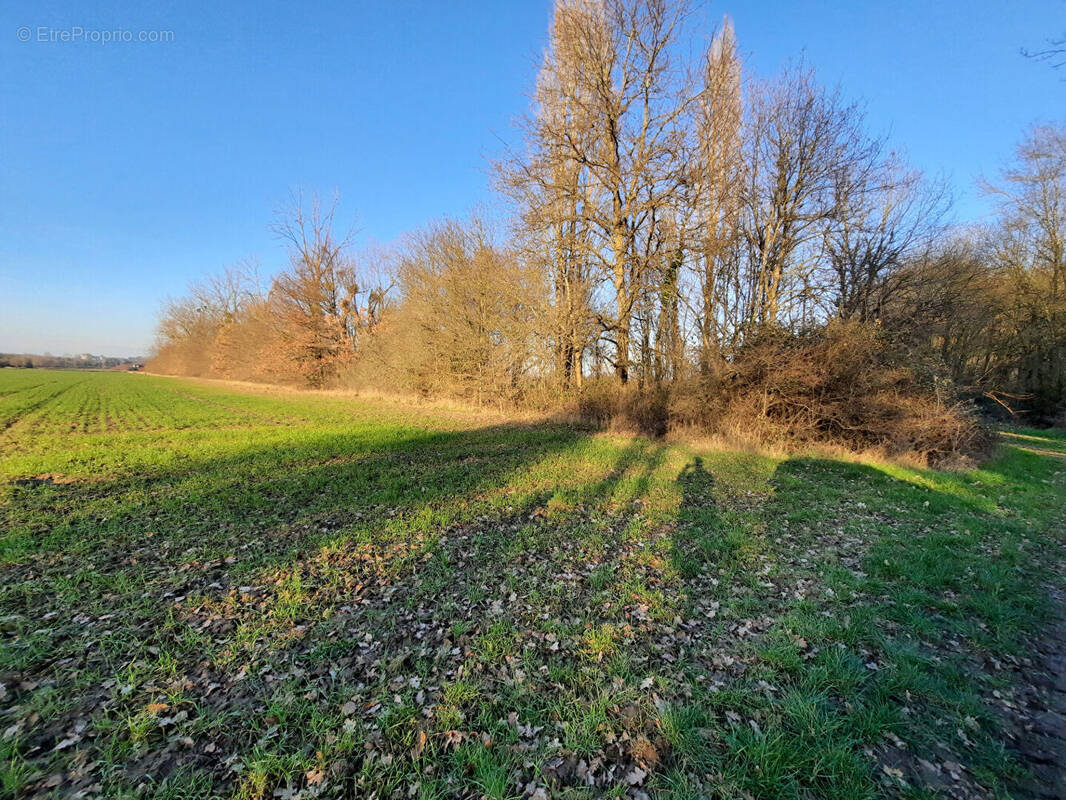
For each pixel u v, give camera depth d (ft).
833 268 60.23
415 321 88.02
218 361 196.13
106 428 55.62
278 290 127.54
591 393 61.93
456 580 16.26
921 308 54.49
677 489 28.86
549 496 26.84
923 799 8.00
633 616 14.10
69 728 9.42
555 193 59.36
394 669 11.43
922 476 34.27
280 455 37.27
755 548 19.43
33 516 21.91
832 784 8.32
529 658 11.85
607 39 56.49
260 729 9.47
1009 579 16.48
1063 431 73.82
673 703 10.31
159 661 11.41
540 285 64.03
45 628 12.78
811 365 43.21
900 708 10.26
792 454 42.22
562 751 9.07
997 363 83.20
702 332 54.85
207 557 17.79
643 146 58.80
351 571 16.80
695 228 55.72
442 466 34.22
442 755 8.96
